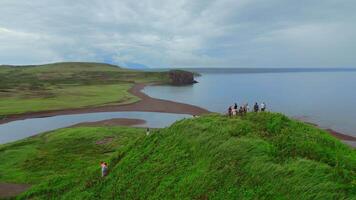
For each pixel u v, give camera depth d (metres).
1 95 141.62
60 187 34.88
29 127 87.19
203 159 27.06
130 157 33.81
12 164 47.38
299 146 24.84
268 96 152.12
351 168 22.39
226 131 29.08
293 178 21.09
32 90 163.25
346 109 106.44
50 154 50.97
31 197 34.66
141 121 90.38
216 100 138.25
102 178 32.78
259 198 20.98
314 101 129.50
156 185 27.36
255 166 23.31
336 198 18.73
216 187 23.59
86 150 52.34
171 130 34.06
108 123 88.19
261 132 28.45
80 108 114.00
